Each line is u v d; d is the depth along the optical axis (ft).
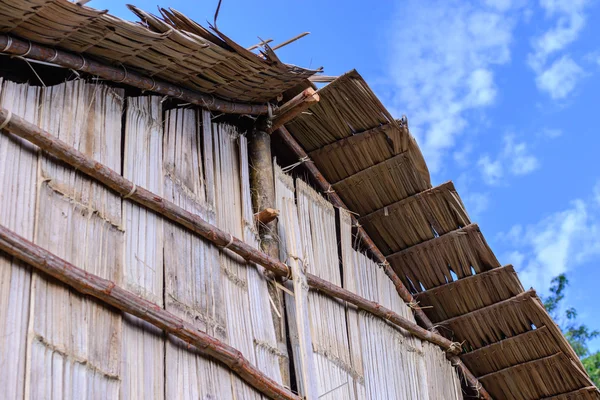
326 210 21.35
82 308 12.91
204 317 15.39
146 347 13.83
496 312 23.80
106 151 14.88
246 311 16.78
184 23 15.71
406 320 21.99
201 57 16.22
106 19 13.78
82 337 12.69
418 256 23.53
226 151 18.58
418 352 22.39
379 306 20.88
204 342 14.65
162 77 16.48
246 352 16.17
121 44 14.73
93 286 12.95
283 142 21.35
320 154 22.09
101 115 15.05
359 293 21.08
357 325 20.21
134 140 15.71
